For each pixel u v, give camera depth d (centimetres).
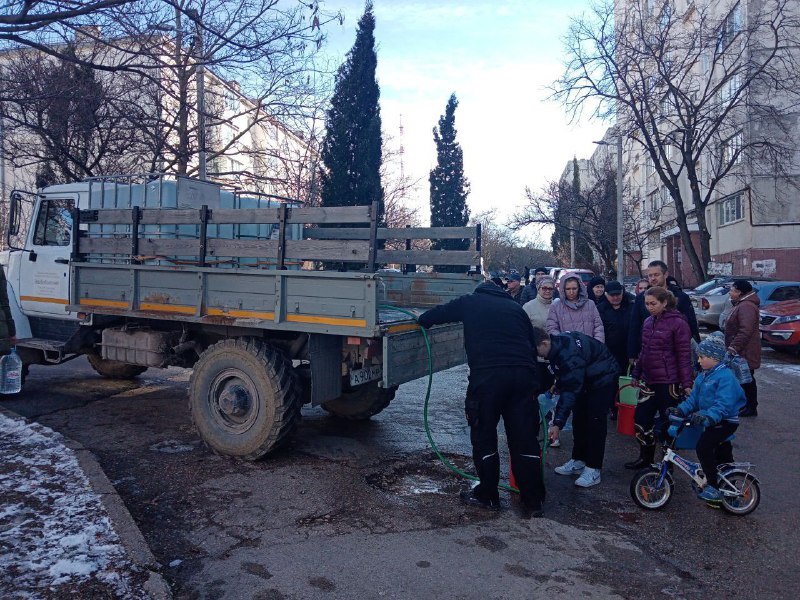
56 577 347
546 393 643
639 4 2192
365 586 360
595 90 2088
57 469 512
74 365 1100
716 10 2586
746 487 478
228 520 448
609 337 753
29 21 630
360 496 498
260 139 2142
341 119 1753
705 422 455
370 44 1772
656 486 488
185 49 1041
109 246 662
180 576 369
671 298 547
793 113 2284
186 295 605
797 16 2155
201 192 774
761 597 359
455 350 647
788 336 1296
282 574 372
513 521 460
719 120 2095
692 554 413
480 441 477
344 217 526
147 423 707
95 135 1474
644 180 4550
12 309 820
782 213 2520
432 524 450
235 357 573
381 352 546
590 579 375
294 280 544
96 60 1273
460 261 731
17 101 877
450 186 3014
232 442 576
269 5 863
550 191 3444
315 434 683
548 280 695
